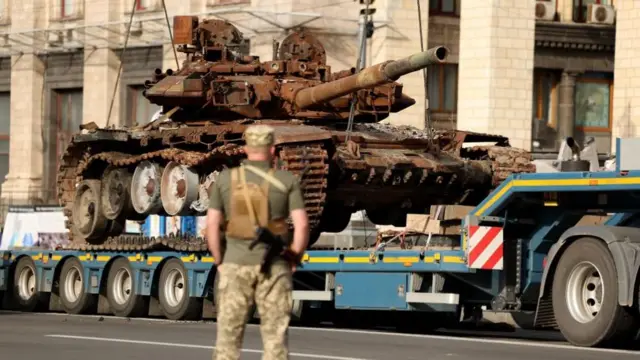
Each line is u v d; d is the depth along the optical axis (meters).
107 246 47.69
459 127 74.19
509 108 73.19
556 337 38.78
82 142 53.00
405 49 77.00
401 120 78.25
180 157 47.03
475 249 35.84
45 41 94.06
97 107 90.44
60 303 50.44
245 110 46.94
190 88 47.19
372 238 60.69
